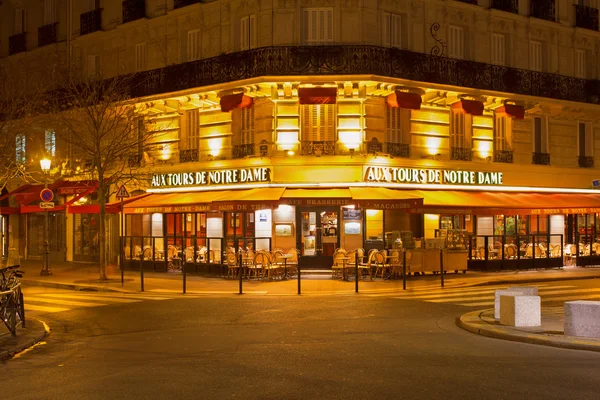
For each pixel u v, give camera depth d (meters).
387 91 22.53
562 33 27.77
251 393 6.81
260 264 20.84
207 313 13.36
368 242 22.91
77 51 28.95
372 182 22.58
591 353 8.85
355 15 22.64
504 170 25.81
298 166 22.70
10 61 31.44
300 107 22.83
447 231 22.36
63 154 29.05
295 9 22.64
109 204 23.91
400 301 15.05
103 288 18.55
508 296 10.81
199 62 23.66
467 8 25.02
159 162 25.86
